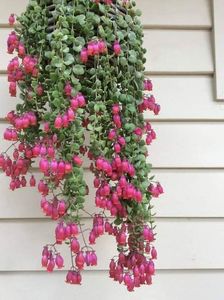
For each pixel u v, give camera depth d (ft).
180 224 5.16
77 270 4.11
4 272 5.04
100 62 3.92
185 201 5.17
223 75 5.21
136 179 3.88
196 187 5.20
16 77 4.07
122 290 5.06
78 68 3.80
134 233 3.93
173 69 5.27
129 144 3.92
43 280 5.04
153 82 5.27
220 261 5.12
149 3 5.33
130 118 3.99
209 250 5.13
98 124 3.92
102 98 3.96
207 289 5.11
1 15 5.24
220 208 5.18
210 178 5.22
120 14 4.16
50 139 3.78
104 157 3.84
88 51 3.79
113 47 3.99
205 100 5.27
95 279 5.06
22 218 5.08
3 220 5.07
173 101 5.25
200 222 5.17
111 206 3.83
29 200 5.09
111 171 3.81
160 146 5.22
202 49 5.32
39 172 5.10
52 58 3.74
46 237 5.08
